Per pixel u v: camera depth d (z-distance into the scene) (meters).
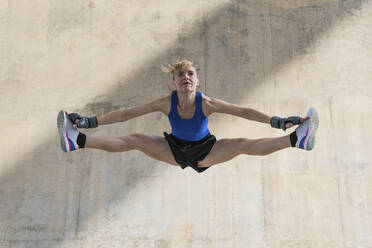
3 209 5.70
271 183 5.50
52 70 6.31
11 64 6.39
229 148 3.35
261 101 5.84
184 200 5.54
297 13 6.20
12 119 6.12
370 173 5.42
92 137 3.21
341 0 6.20
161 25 6.35
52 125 6.06
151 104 3.31
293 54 6.01
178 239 5.39
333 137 5.61
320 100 5.79
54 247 5.50
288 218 5.35
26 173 5.86
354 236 5.20
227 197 5.50
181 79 3.20
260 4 6.29
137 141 3.39
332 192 5.40
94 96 6.11
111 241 5.46
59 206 5.67
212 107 3.26
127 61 6.24
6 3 6.71
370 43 5.96
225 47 6.12
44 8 6.64
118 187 5.67
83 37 6.43
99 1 6.57
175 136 3.43
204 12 6.34
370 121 5.64
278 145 3.10
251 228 5.35
